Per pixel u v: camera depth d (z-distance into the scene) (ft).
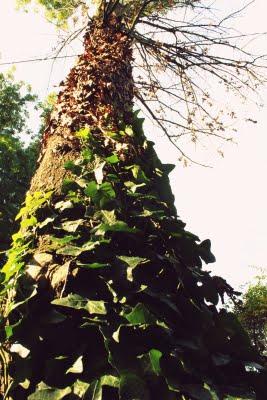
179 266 6.71
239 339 6.28
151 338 5.62
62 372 5.38
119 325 5.59
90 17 12.00
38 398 5.15
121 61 10.68
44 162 8.76
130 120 9.41
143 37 14.78
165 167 8.55
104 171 7.71
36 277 6.29
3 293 6.61
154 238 6.88
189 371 5.43
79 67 10.19
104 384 5.14
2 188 45.98
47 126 10.01
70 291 6.06
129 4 13.34
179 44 14.98
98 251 6.37
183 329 6.12
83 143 8.29
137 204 7.39
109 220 6.79
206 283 7.04
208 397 5.25
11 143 46.93
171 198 8.12
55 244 6.70
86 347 5.54
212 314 6.52
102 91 9.65
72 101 9.55
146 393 5.09
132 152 8.25
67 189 7.54
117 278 6.06
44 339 5.68
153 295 6.07
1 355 6.02
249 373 6.14
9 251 7.08
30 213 7.39
